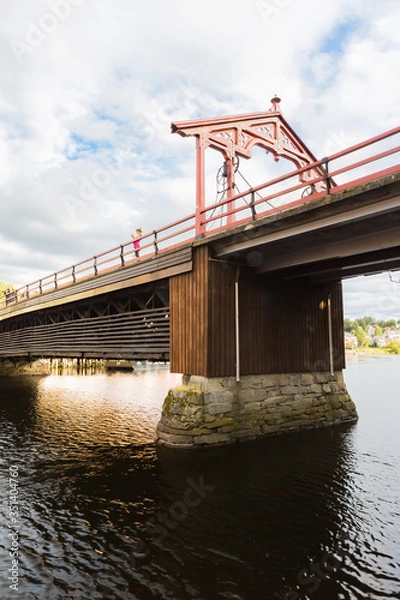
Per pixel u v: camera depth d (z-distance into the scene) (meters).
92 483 8.55
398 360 64.81
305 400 12.62
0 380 33.50
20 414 17.64
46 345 21.58
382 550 5.79
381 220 8.26
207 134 12.23
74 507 7.35
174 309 12.05
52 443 12.31
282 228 9.23
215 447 10.35
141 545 5.97
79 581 5.12
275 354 12.12
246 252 10.79
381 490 7.97
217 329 10.85
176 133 11.83
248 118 13.24
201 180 11.76
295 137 14.86
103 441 12.40
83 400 21.64
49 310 21.56
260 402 11.51
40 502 7.62
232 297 11.36
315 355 13.25
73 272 18.27
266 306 12.15
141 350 13.68
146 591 4.91
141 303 14.53
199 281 11.14
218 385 10.77
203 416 10.34
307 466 9.29
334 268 11.02
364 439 11.53
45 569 5.39
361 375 36.31
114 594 4.85
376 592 4.85
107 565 5.47
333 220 8.29
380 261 10.12
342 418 13.50
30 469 9.67
